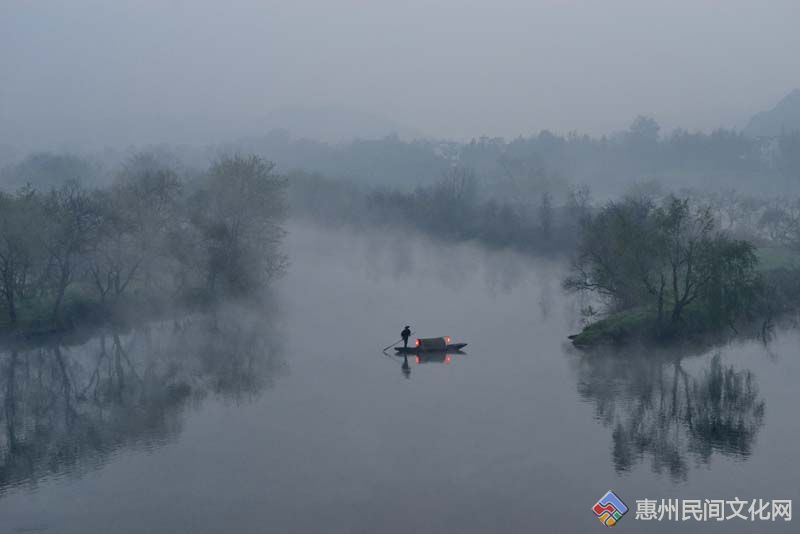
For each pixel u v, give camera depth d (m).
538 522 28.70
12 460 36.41
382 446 36.81
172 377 52.84
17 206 68.69
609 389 47.47
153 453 36.75
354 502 30.53
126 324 73.38
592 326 63.06
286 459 35.34
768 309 72.12
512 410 42.94
